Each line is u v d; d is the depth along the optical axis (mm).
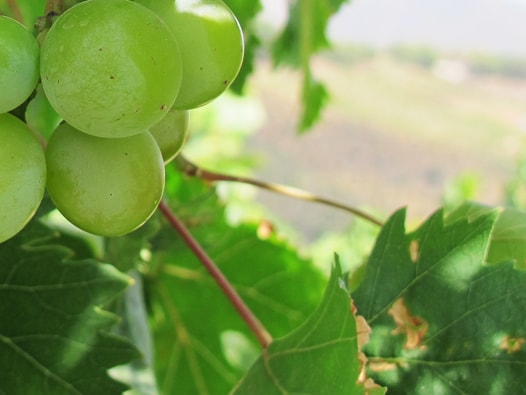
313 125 348
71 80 152
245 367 291
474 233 206
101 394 208
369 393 182
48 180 170
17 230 164
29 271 210
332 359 190
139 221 172
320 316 197
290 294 294
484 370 198
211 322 293
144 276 290
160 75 154
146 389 255
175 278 291
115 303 250
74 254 227
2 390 206
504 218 228
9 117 162
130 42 152
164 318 294
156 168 172
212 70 168
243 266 293
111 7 153
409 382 204
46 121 264
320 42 331
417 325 206
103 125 156
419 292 208
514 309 199
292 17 335
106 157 167
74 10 155
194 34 166
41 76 156
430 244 209
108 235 172
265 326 294
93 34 151
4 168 158
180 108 174
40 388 207
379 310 210
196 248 223
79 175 167
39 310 209
